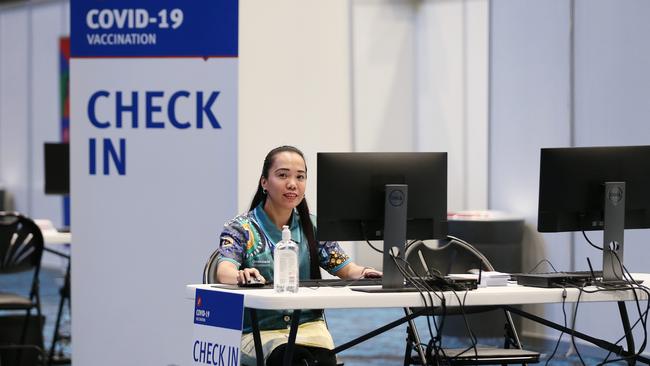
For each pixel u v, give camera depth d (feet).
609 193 15.40
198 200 20.66
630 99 25.35
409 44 43.65
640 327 25.08
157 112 20.70
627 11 25.39
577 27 27.04
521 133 29.22
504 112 29.89
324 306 13.41
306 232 16.26
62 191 30.83
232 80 20.47
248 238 15.85
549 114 28.09
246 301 13.62
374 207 14.74
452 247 17.75
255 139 29.81
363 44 42.14
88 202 20.98
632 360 15.60
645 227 16.01
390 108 43.11
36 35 51.37
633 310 25.30
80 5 20.81
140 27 20.66
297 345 15.15
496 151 30.25
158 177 20.75
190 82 20.58
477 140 41.52
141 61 20.70
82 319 21.13
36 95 51.34
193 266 20.72
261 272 15.83
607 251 15.38
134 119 20.79
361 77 42.09
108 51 20.76
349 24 34.58
